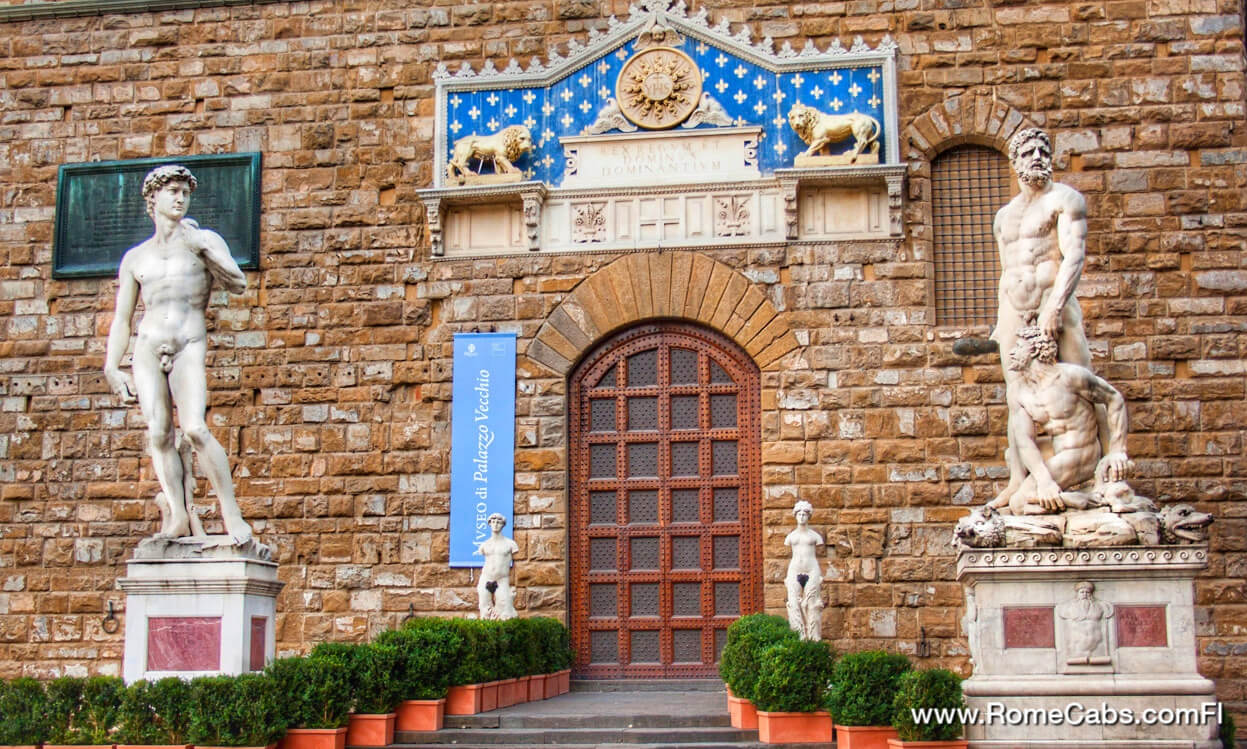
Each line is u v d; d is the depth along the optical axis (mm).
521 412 21453
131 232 22750
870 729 14438
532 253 21781
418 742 15703
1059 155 21016
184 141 22828
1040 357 14930
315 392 21875
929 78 21359
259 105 22766
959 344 16641
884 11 21625
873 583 20250
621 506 21344
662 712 16844
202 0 23031
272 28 22938
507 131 21734
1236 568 19719
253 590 15586
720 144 21578
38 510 22203
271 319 22141
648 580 21125
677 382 21547
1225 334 20328
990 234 21156
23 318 22750
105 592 21859
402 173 22266
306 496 21625
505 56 22344
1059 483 14836
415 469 21500
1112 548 14102
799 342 20969
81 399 22422
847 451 20609
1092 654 14039
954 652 19922
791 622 18719
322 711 15133
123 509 22031
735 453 21266
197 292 16188
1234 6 21125
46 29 23453
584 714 16547
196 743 14352
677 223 21516
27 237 22969
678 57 21844
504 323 21688
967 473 20328
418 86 22469
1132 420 20266
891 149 21031
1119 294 20594
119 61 23219
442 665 16281
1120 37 21188
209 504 21797
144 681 14781
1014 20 21375
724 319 21188
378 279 22031
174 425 16031
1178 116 20938
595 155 21844
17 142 23234
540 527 21109
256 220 22344
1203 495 19953
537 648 19031
